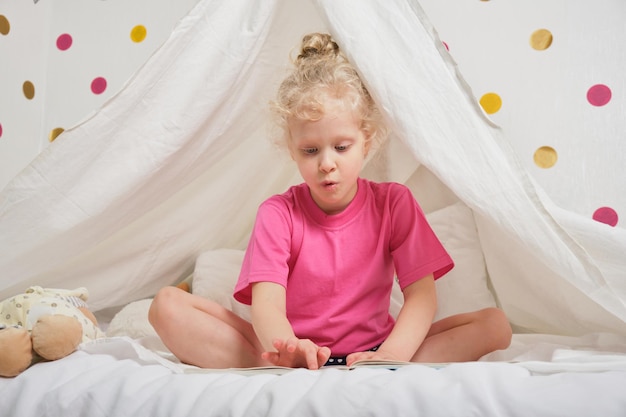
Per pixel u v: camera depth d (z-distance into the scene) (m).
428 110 1.02
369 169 1.44
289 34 1.24
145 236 1.41
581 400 0.65
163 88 1.13
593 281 0.96
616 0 1.45
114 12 1.69
